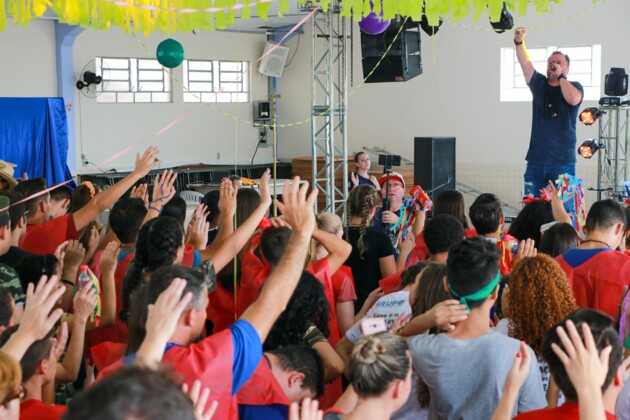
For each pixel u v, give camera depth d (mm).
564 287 2705
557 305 2674
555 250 4012
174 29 4922
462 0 4926
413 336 2658
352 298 3682
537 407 2438
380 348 2074
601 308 3463
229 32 14930
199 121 14805
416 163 10586
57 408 2100
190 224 4172
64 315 3396
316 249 3869
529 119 12750
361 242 4324
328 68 9867
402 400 2115
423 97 13602
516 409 2451
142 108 14102
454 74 13258
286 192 2252
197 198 11828
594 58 12109
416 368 2609
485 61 12984
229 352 2004
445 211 5223
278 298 2168
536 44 12422
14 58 12422
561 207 4809
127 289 3049
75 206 5410
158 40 14203
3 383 1841
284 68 15367
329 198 9969
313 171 9992
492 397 2477
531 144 9008
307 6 9641
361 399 2113
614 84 9680
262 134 15531
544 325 2670
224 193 3775
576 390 1901
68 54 12930
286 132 15523
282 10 4883
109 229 4332
